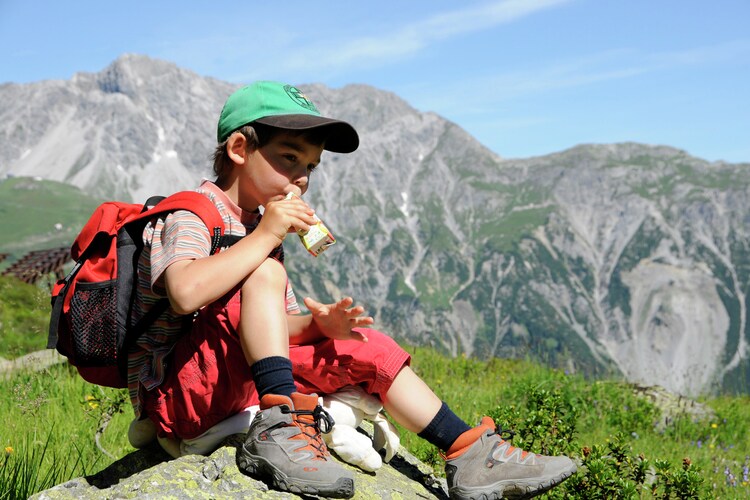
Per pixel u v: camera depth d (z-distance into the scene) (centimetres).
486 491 162
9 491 183
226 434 160
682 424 479
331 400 168
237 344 155
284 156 161
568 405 283
